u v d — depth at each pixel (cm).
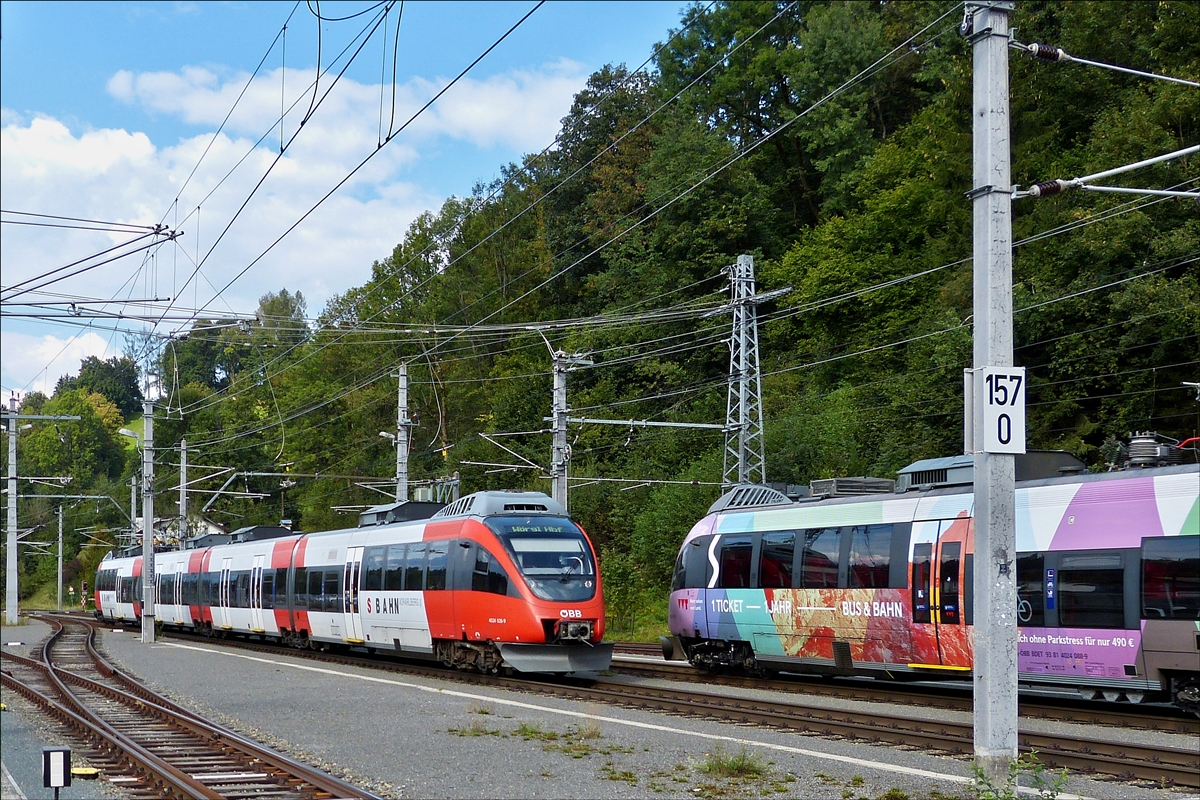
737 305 3494
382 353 6794
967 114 4397
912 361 4203
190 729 1708
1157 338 3362
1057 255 3778
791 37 5762
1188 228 3312
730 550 2297
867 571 1962
